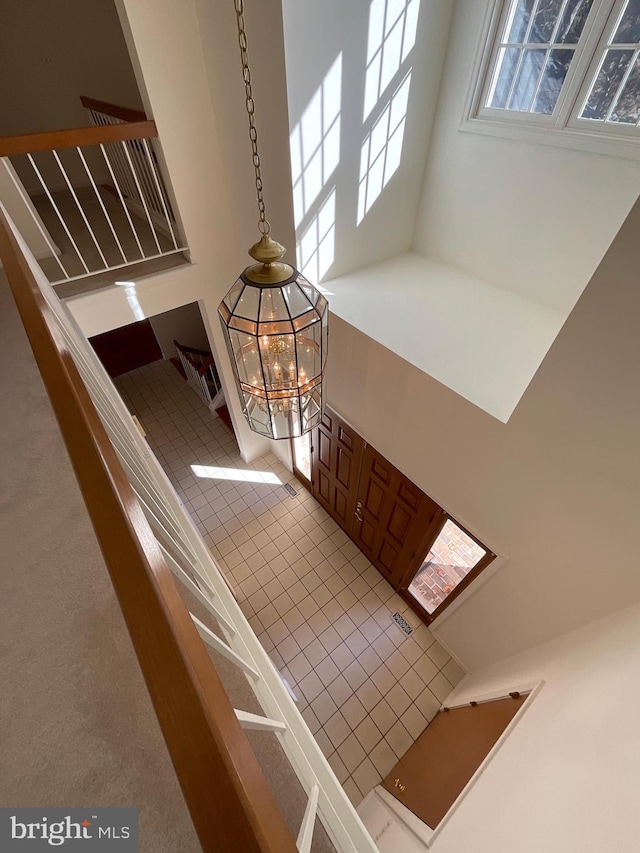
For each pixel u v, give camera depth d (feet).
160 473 5.72
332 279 8.64
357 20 5.90
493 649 8.61
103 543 1.66
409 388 7.04
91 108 10.78
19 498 3.51
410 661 10.05
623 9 5.23
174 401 17.22
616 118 5.74
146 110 7.50
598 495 5.13
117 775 1.96
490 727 6.73
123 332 17.89
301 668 9.89
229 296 4.21
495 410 5.88
